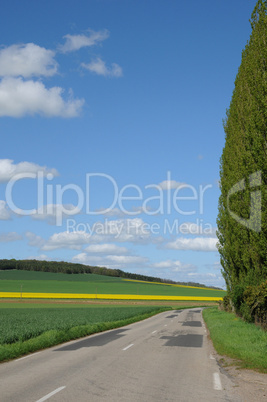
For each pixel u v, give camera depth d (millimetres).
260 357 12320
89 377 9992
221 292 138500
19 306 65562
